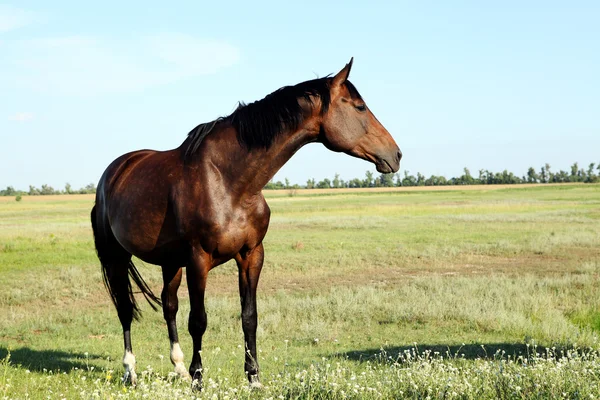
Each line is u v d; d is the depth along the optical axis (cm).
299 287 1259
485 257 1736
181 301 1095
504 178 15650
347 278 1381
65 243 2041
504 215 3675
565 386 417
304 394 422
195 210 464
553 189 10112
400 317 911
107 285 615
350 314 936
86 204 7769
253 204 475
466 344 729
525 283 1181
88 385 511
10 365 604
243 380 478
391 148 481
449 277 1346
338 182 15862
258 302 1045
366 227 2847
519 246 1914
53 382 519
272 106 467
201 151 480
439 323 881
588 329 780
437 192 10281
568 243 2011
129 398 432
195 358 478
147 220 506
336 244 2045
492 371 469
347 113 473
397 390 433
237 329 863
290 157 480
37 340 798
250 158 463
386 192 10875
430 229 2714
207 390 445
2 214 5000
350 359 663
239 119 472
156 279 1358
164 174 497
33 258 1636
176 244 500
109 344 765
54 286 1233
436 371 482
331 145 479
